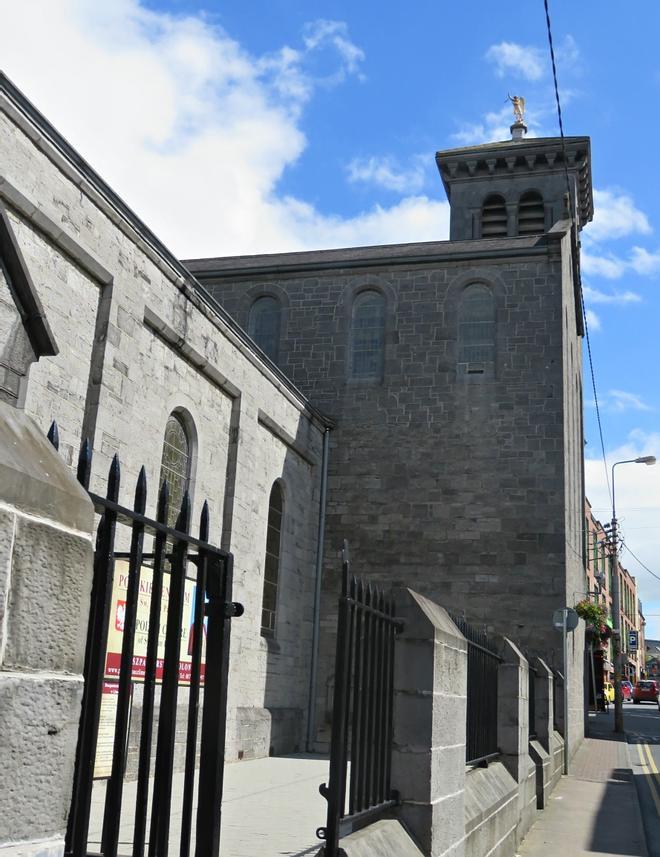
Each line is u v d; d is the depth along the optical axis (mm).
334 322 24688
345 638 5203
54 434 2816
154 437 14203
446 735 6785
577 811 13797
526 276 23938
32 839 2350
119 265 12906
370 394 23922
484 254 24047
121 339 12914
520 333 23578
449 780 6848
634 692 71500
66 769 2490
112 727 11141
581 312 31094
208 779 3521
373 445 23516
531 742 14406
